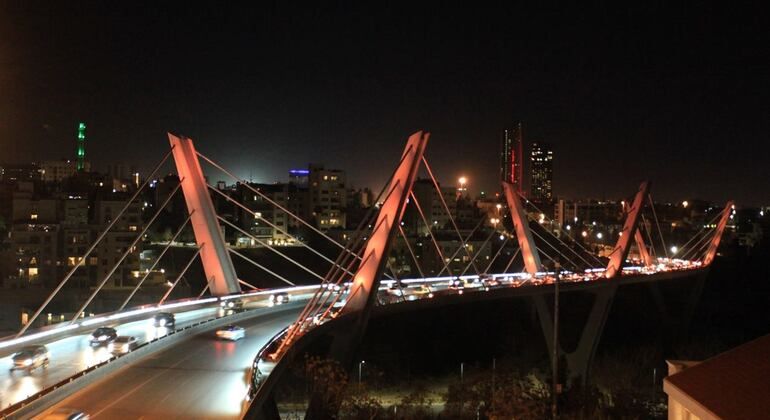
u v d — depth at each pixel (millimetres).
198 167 61531
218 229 62938
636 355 92500
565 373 61344
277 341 43906
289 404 47719
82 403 30203
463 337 92500
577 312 111375
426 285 85000
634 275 97375
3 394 30922
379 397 58812
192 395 31719
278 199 165375
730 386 22188
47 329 44094
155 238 138375
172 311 57750
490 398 45000
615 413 47812
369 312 53906
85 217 114188
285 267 118250
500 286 81438
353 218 173375
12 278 96625
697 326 122188
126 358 38344
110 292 97750
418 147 54156
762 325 117625
